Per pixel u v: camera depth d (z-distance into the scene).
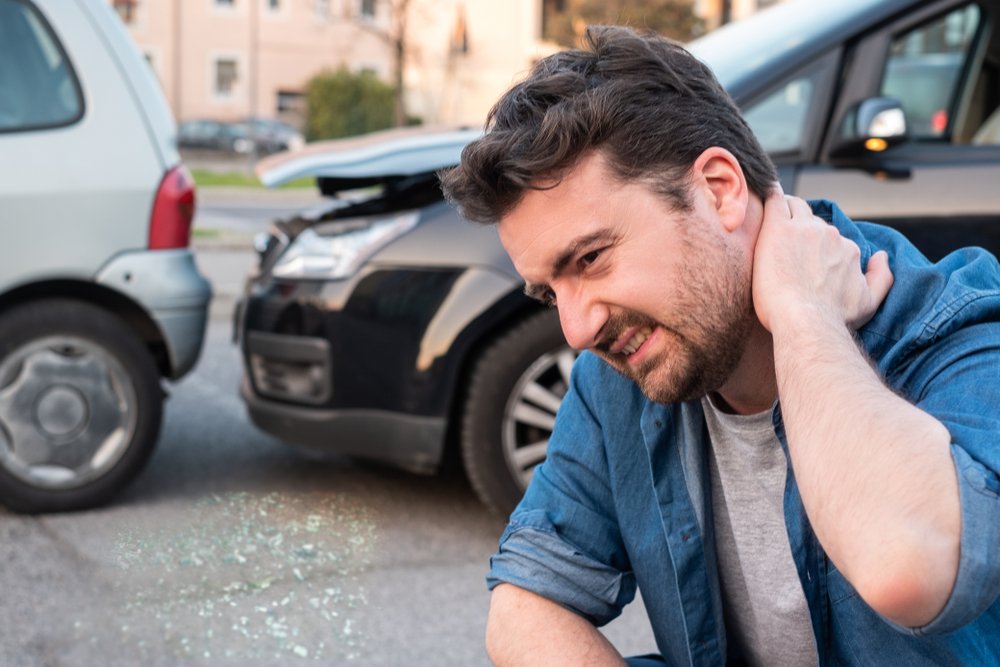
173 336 3.87
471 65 37.03
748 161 1.25
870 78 3.56
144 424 3.78
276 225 3.89
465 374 3.47
